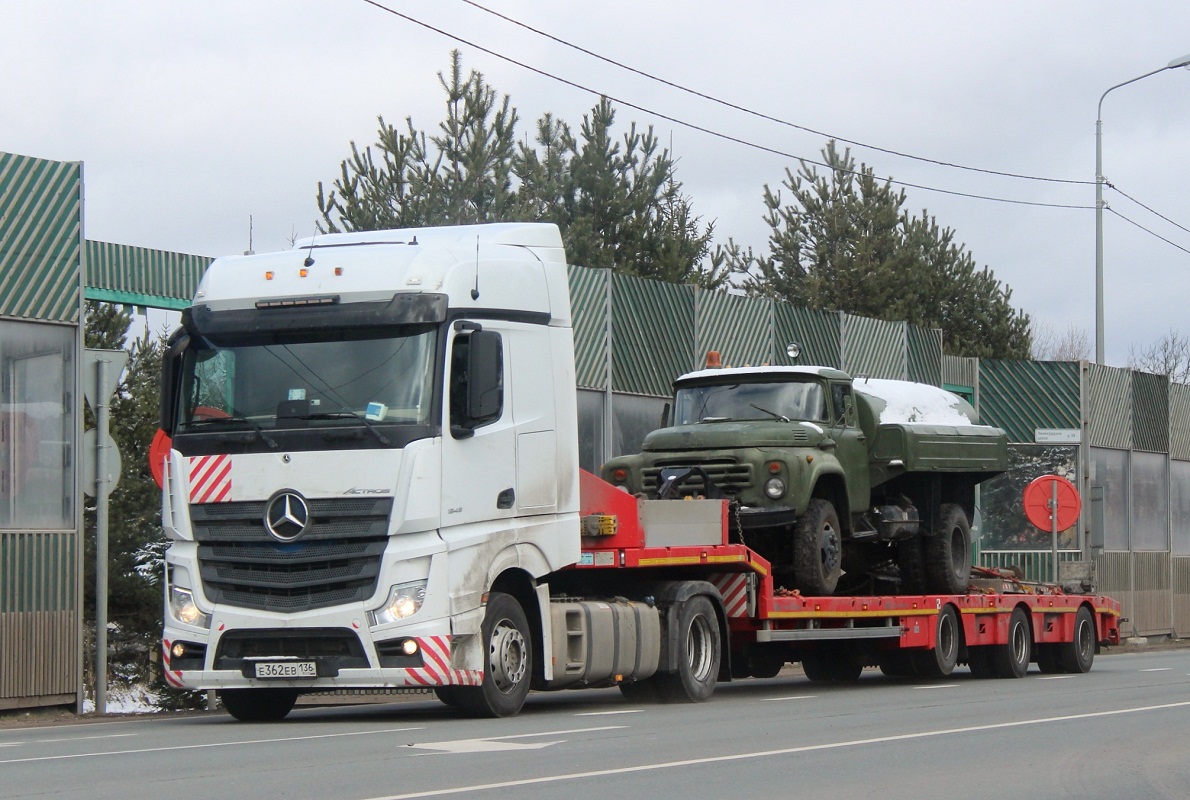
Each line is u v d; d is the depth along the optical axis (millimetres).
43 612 18562
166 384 15117
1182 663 30422
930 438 22734
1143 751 13297
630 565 17078
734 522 19672
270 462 14516
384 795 9695
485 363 14648
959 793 10633
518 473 15453
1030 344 52531
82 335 19203
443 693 15805
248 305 14938
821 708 17484
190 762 11570
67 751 12500
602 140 40281
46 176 18875
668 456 20500
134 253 24453
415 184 35656
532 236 16406
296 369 14719
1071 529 40500
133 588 22203
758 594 19281
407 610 14195
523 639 15594
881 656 23562
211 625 14625
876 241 47812
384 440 14312
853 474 21719
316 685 14391
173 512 14930
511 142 36844
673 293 29016
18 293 18469
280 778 10562
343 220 35812
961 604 24062
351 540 14344
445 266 14891
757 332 31438
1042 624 26438
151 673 22312
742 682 24766
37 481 18672
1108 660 32656
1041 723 15625
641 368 28016
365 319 14547
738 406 21500
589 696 20234
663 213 41250
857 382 23109
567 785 10359
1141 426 43594
